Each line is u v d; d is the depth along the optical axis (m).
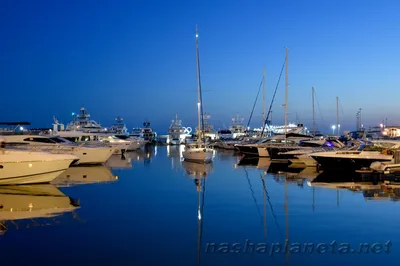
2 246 14.12
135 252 13.52
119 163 48.72
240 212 19.50
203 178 33.06
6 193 24.80
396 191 25.28
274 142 61.09
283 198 23.12
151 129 124.19
